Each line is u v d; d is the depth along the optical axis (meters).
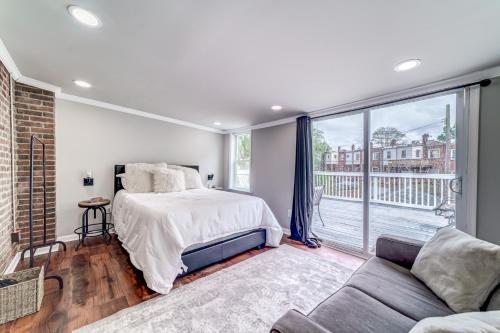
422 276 1.33
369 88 2.37
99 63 1.93
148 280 1.83
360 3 1.14
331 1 1.13
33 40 1.57
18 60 1.91
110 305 1.68
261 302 1.77
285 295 1.87
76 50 1.71
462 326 0.55
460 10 1.17
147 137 3.85
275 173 3.98
